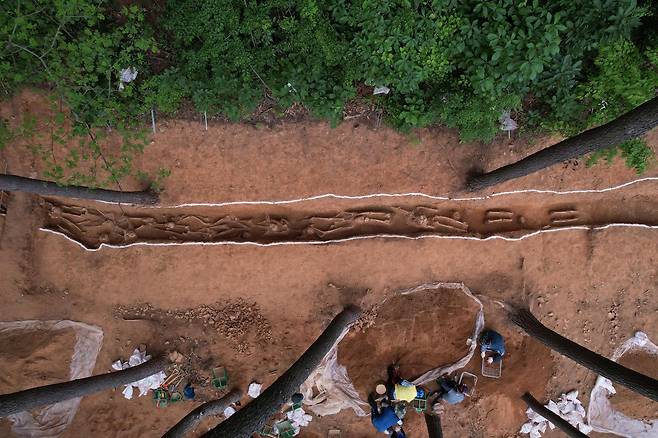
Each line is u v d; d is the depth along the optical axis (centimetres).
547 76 790
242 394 1044
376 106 852
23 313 970
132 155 869
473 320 1058
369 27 727
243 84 775
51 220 961
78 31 732
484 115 807
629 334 1084
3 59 700
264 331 1032
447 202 995
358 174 938
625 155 909
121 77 760
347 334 1045
